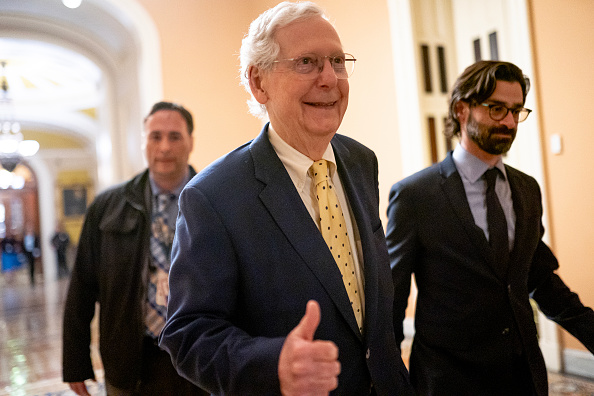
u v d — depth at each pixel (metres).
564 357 3.57
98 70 7.82
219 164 1.15
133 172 6.85
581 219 3.45
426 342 1.67
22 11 6.69
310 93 1.09
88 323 2.03
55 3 6.38
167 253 1.95
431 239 1.65
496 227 1.61
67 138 16.56
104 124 8.34
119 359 1.85
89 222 2.02
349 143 1.38
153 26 6.15
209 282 1.02
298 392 0.76
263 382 0.83
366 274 1.16
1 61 10.13
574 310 1.69
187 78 6.30
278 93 1.11
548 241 3.67
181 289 1.03
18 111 12.82
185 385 1.83
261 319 1.06
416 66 4.57
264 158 1.14
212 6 6.48
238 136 6.53
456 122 1.74
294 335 0.80
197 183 1.11
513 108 1.60
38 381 4.36
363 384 1.11
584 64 3.36
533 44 3.69
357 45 5.21
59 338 6.07
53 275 15.97
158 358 1.87
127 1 6.07
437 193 1.67
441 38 4.74
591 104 3.34
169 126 1.99
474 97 1.61
